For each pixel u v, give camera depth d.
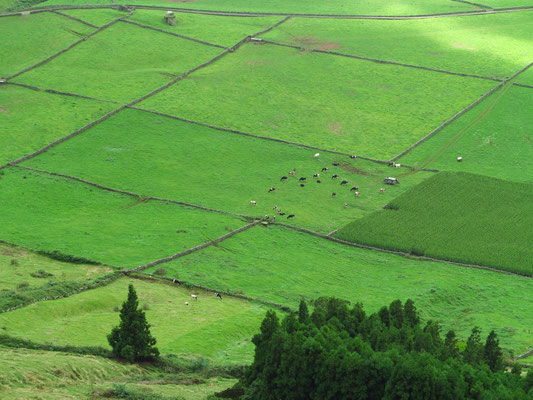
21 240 144.25
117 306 116.25
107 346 99.81
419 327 100.94
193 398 83.88
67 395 79.75
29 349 93.19
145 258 141.25
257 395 87.44
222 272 139.62
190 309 120.25
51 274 125.00
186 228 159.50
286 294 132.62
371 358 82.75
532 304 135.38
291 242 159.50
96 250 142.75
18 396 76.56
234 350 107.62
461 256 155.50
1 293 112.06
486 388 80.69
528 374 82.19
